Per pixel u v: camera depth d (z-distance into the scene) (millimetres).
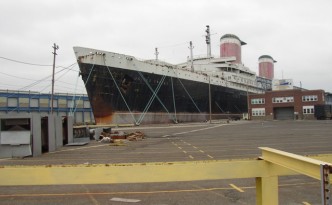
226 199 8047
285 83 111500
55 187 9609
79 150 20688
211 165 3369
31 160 15891
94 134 29875
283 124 56094
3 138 17266
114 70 47781
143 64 52031
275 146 21250
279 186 9328
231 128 45844
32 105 63906
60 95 68562
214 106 74000
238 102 84750
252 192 8734
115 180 3322
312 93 80312
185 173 3346
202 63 81938
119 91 49062
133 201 7965
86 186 9695
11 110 60594
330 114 80500
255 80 94688
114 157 16641
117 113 49188
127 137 27922
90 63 45500
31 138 17547
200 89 66375
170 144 23703
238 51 88750
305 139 26281
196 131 39594
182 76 60469
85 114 72438
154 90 54594
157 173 3334
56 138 22375
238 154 17234
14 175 3307
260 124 57875
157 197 8336
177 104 60625
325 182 2379
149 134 34750
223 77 77812
